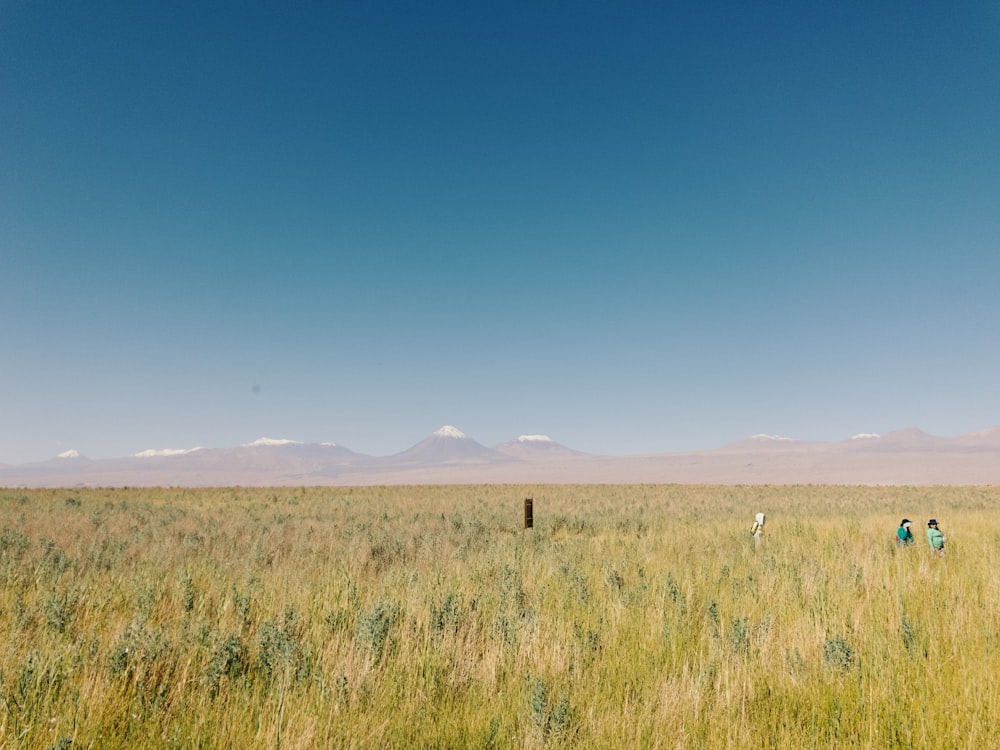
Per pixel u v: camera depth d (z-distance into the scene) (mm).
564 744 3828
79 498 34312
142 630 5379
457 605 6941
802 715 4242
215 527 18156
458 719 4266
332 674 4727
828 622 6418
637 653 5754
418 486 66688
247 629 6492
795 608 7383
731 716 4191
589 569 10625
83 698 4094
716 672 5074
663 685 4672
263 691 4695
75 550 12336
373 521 21484
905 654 5387
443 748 3869
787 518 23359
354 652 5348
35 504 27797
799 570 10023
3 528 16484
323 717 4129
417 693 4637
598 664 5410
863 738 3852
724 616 7121
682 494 47500
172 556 11945
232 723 3979
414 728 4105
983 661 5004
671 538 16219
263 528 17688
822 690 4668
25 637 5828
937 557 11938
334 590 8258
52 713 3924
